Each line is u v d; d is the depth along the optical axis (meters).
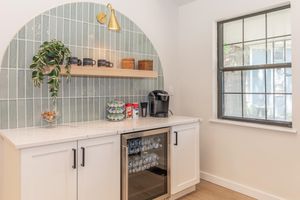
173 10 3.50
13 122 2.12
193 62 3.41
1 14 2.04
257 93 2.81
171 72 3.50
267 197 2.61
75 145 1.85
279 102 2.61
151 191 2.50
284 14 2.54
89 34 2.57
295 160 2.40
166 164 2.55
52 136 1.82
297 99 2.38
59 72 2.10
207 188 2.99
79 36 2.50
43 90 2.28
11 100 2.10
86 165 1.92
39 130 2.07
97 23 2.64
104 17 2.69
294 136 2.41
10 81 2.10
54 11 2.32
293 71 2.40
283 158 2.49
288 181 2.46
